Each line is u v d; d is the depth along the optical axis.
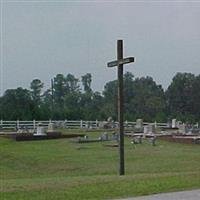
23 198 14.04
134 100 124.12
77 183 16.47
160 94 130.38
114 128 70.56
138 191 14.96
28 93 97.75
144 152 35.38
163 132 60.03
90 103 131.25
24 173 27.03
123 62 20.80
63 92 154.25
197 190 15.28
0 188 15.67
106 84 135.25
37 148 39.09
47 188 15.46
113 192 14.81
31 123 74.19
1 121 72.44
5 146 40.72
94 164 29.31
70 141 46.62
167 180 17.08
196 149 38.31
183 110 127.50
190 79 128.88
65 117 86.19
